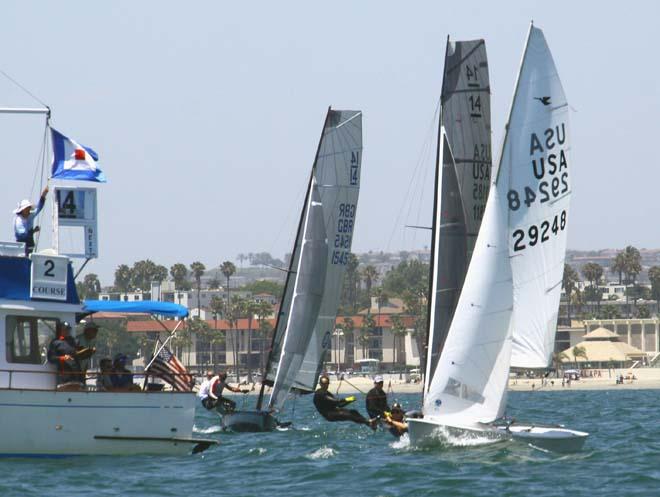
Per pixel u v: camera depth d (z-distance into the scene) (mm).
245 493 96125
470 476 104438
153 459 113812
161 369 118250
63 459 109562
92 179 117688
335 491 97312
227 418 166000
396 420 140500
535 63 129250
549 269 130125
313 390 181000
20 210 113188
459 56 144250
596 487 98375
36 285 111125
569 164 131375
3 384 109375
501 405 122375
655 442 144125
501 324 121438
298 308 175375
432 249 135875
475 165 144250
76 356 112188
